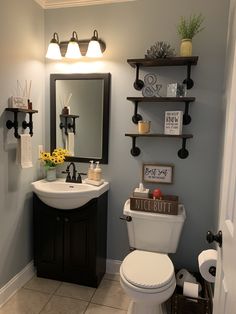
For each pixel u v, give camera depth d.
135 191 2.07
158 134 2.03
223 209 1.09
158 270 1.67
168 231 1.96
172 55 2.03
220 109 2.03
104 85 2.24
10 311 1.88
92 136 2.33
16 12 1.96
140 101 2.12
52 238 2.20
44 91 2.40
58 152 2.32
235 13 1.63
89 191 2.04
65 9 2.28
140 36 2.15
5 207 1.96
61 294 2.07
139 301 1.55
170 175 2.19
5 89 1.88
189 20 2.03
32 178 2.29
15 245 2.10
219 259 1.09
